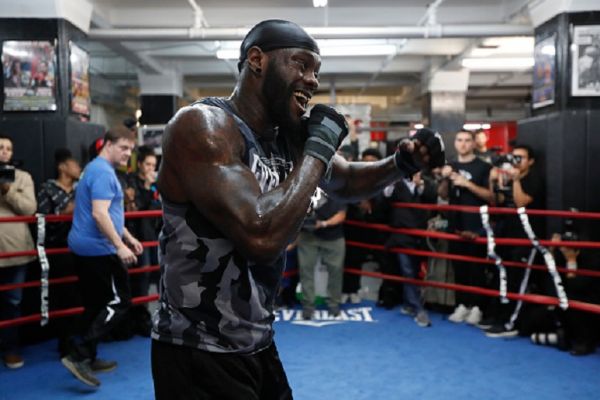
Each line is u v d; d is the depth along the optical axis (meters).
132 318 4.48
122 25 7.79
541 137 5.25
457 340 4.38
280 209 1.16
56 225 4.14
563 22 5.07
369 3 7.72
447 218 5.04
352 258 5.70
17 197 3.84
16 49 5.19
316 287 5.64
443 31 6.71
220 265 1.32
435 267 5.17
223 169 1.19
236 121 1.29
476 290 4.55
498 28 6.63
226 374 1.35
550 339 4.18
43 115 5.20
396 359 3.93
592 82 5.03
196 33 6.71
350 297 5.75
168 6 7.70
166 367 1.38
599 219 4.75
